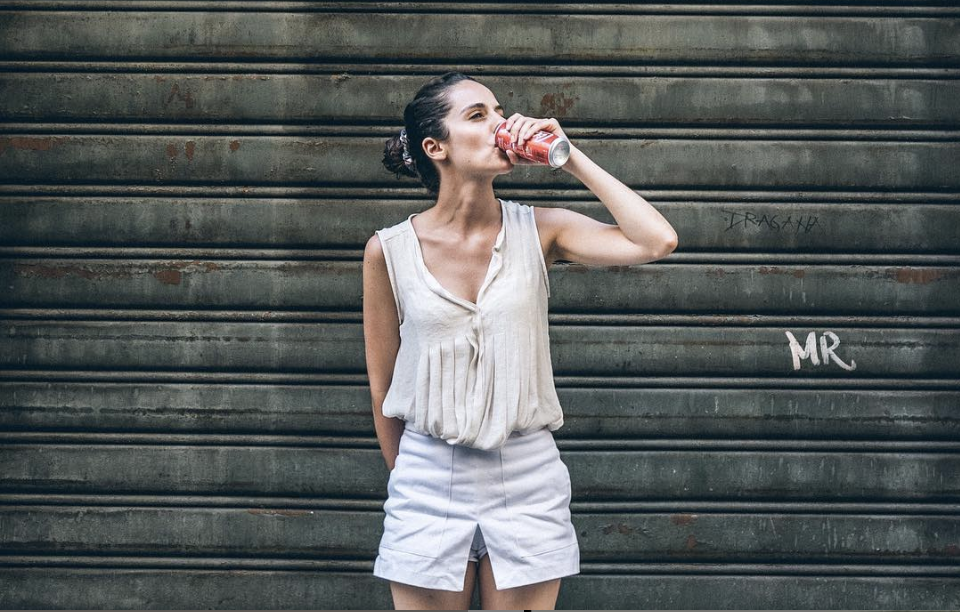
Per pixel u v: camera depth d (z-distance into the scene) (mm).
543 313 2488
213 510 3516
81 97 3521
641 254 2391
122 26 3516
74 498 3518
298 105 3518
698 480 3500
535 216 2535
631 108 3510
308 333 3510
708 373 3512
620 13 3508
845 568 3502
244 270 3518
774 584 3494
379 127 3523
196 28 3514
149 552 3520
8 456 3520
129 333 3518
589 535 3498
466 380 2371
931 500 3504
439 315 2367
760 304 3516
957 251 3512
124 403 3520
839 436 3512
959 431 3500
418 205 3521
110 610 3520
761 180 3518
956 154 3506
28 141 3518
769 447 3506
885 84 3512
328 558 3508
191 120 3525
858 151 3512
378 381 2662
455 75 2506
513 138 2322
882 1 3514
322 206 3520
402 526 2416
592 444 3506
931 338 3504
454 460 2385
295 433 3516
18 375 3521
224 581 3514
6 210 3518
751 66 3514
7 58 3516
